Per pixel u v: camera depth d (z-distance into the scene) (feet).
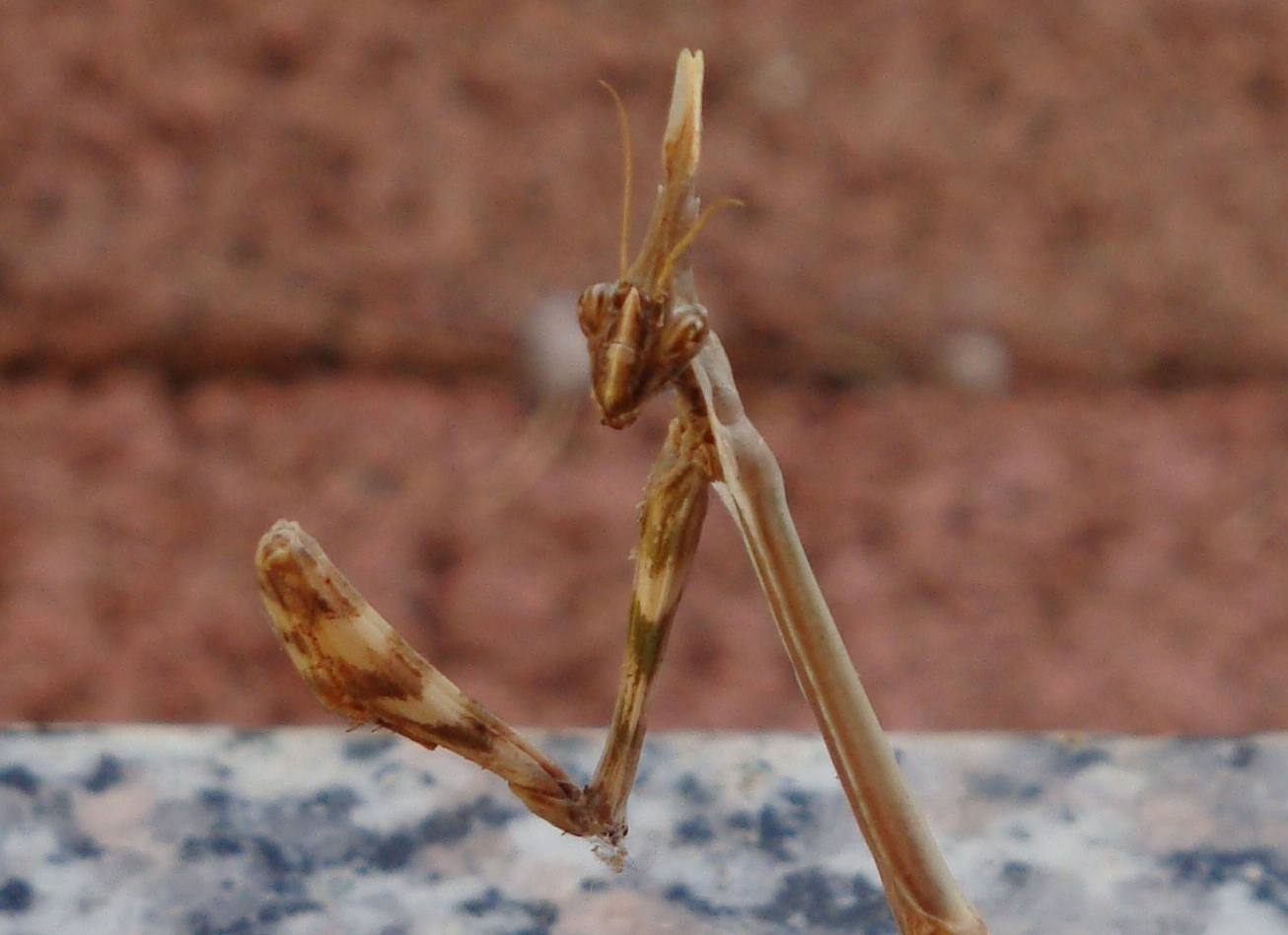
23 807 0.68
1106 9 1.94
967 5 1.94
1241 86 1.94
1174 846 0.68
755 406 1.73
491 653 1.41
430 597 1.46
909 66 1.90
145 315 1.75
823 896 0.67
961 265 1.83
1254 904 0.66
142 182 1.79
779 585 0.60
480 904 0.67
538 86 1.86
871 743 0.61
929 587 1.49
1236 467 1.67
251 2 1.86
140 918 0.66
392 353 1.75
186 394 1.72
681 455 0.60
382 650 0.60
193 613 1.43
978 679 1.40
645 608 0.61
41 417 1.65
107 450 1.62
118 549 1.50
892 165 1.86
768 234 1.82
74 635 1.41
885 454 1.66
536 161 1.83
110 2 1.85
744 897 0.67
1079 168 1.89
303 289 1.77
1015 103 1.91
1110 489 1.63
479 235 1.79
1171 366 1.84
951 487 1.61
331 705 0.60
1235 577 1.53
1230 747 0.70
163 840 0.68
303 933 0.66
